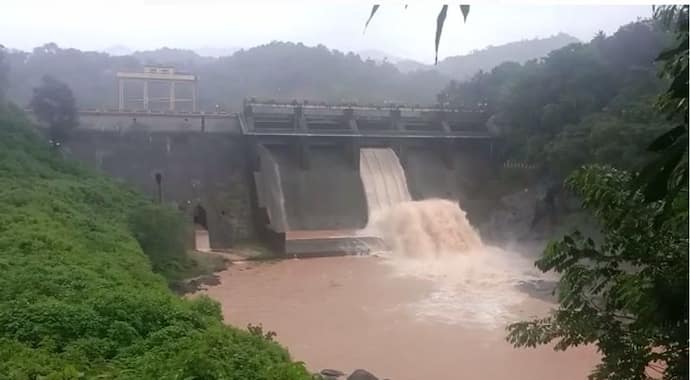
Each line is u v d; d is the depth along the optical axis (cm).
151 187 5631
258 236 5606
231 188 5794
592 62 5903
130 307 1778
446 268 4806
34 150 4872
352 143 6084
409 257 5234
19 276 2002
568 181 805
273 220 5612
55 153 5131
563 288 793
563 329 778
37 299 1798
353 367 2761
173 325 1727
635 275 678
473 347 3002
